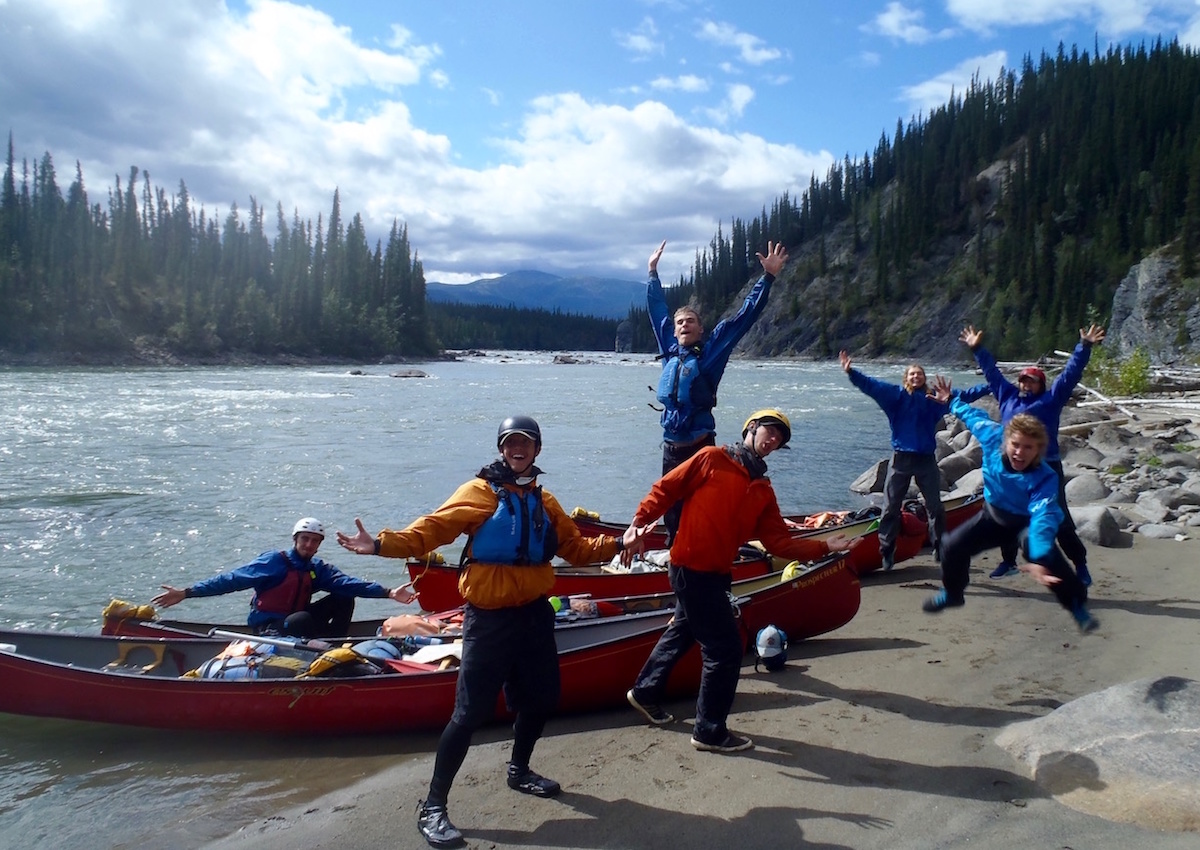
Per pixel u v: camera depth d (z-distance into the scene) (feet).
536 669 12.75
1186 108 305.32
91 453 63.82
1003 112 424.46
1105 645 19.62
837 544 14.53
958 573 16.80
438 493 50.90
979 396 24.18
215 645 19.74
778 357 379.14
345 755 16.22
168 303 265.34
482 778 14.33
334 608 22.03
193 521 42.60
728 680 14.49
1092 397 83.66
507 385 164.45
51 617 28.45
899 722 15.72
